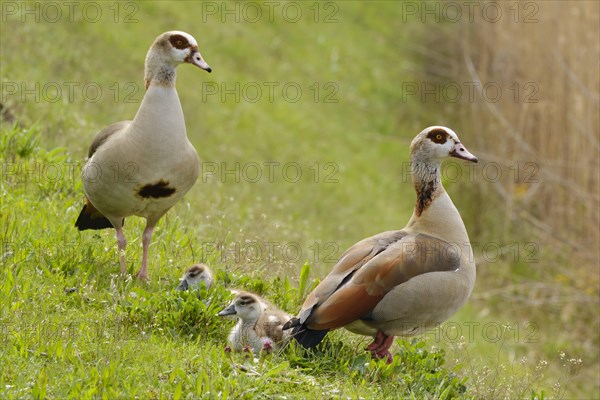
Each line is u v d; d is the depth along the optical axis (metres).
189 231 11.41
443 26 30.89
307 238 15.84
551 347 17.47
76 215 11.06
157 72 9.39
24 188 11.41
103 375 6.91
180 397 6.89
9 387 6.73
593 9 20.95
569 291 19.14
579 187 20.92
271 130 22.38
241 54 24.78
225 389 6.99
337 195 20.95
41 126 14.02
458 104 26.64
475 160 9.37
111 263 9.79
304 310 8.33
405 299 8.53
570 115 20.45
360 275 8.47
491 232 22.12
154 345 7.75
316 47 27.84
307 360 8.07
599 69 20.61
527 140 22.52
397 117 26.45
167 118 9.30
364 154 23.95
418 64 29.67
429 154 9.44
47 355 7.32
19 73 16.67
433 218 9.36
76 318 8.16
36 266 9.23
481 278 20.64
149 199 9.48
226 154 19.91
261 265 10.86
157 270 9.95
